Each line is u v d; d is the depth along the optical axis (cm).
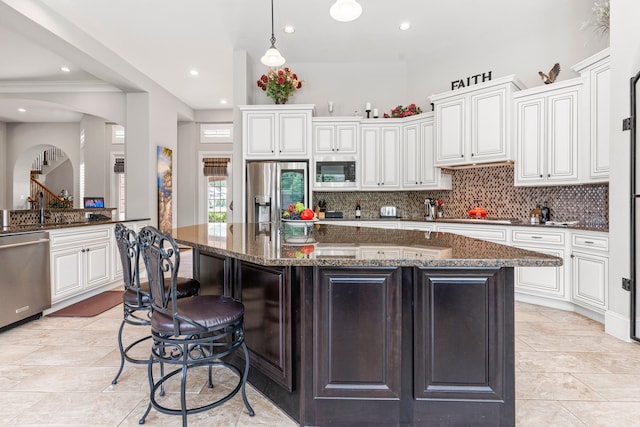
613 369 224
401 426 161
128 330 300
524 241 359
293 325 170
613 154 284
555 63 395
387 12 393
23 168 874
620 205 277
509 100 382
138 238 188
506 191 433
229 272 219
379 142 494
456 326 156
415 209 520
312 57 511
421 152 471
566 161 346
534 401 189
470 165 431
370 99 532
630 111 268
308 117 475
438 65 491
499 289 154
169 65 525
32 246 313
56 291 342
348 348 160
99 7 366
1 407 184
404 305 159
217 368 232
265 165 465
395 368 159
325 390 161
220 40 449
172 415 168
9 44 443
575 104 340
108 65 468
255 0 361
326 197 535
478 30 438
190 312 160
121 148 798
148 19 393
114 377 217
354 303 159
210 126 818
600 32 363
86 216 466
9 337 283
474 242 196
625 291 273
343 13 235
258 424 170
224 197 832
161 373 206
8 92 586
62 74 550
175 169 677
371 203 534
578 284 323
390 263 140
